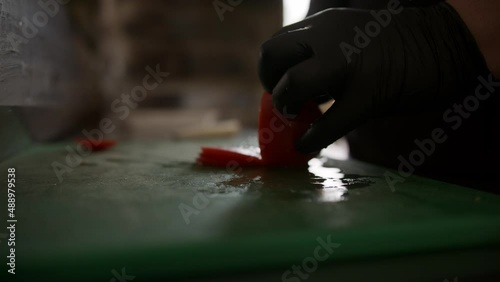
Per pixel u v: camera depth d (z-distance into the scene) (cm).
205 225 23
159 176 33
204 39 117
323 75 30
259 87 122
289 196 28
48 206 26
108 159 42
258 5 121
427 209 26
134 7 106
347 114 31
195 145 54
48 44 52
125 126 85
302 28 31
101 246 21
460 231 24
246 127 119
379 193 29
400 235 23
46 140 55
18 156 44
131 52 108
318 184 31
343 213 25
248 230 23
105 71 106
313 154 36
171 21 113
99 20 103
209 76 119
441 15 32
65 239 22
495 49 30
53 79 55
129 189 29
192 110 101
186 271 21
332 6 42
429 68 31
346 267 23
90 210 25
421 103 32
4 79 35
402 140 37
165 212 25
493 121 33
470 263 24
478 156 34
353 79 31
